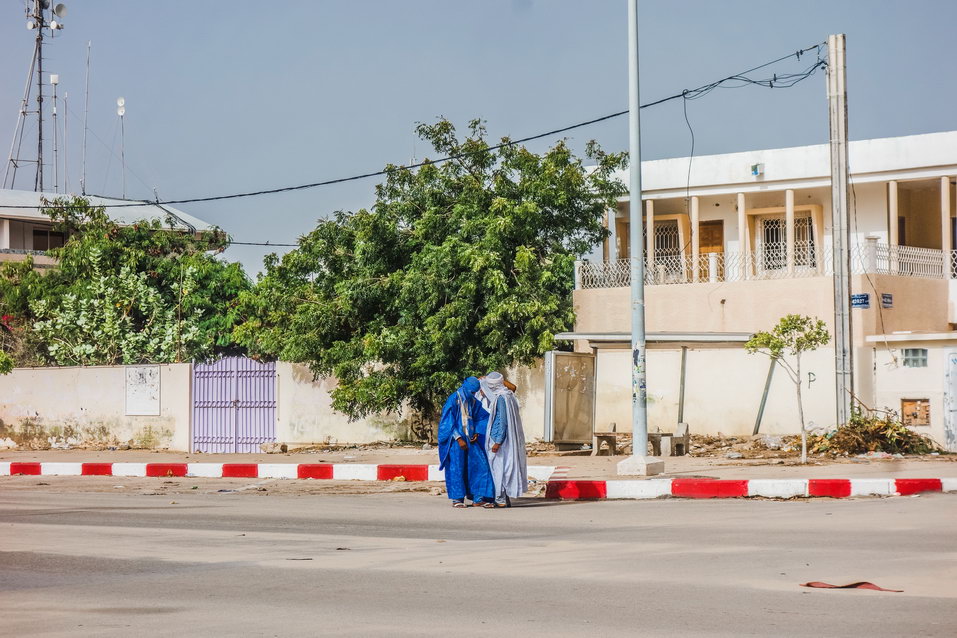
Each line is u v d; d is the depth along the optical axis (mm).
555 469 17125
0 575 8547
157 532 11148
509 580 8023
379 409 23203
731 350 22797
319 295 25000
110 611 7117
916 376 21109
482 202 24500
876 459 18359
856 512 11930
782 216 30422
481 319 23062
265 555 9445
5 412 27000
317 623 6656
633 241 16078
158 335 32188
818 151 28031
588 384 21156
